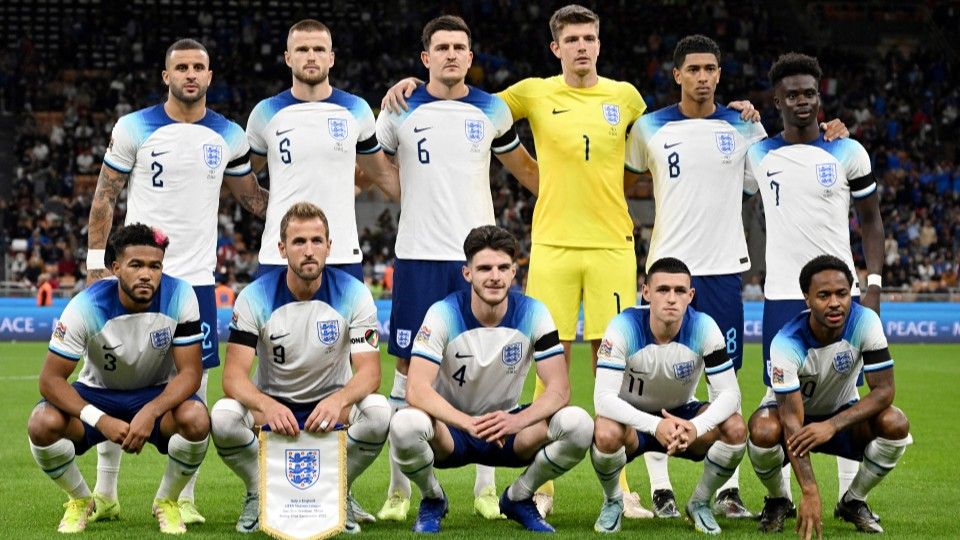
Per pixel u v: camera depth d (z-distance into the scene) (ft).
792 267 24.50
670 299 21.09
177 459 20.86
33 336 69.82
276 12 108.27
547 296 25.38
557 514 23.73
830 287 20.63
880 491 26.30
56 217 89.71
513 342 21.49
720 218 25.07
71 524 21.08
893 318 73.46
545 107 25.44
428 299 24.94
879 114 103.14
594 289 25.36
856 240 86.17
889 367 21.20
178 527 21.13
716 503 24.20
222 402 20.80
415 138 24.84
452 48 24.56
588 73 25.32
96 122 98.78
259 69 102.99
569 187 25.25
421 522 21.35
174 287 21.12
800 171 24.45
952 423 38.78
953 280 87.10
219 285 70.49
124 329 20.83
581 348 68.13
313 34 24.41
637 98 25.88
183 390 20.76
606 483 21.45
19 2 106.01
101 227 24.21
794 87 24.32
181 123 24.20
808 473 20.56
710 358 21.62
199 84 23.95
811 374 21.52
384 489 26.43
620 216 25.55
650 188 94.79
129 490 25.85
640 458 31.30
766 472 21.70
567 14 25.08
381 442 21.08
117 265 20.34
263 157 25.44
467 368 21.53
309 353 21.20
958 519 22.99
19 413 39.32
